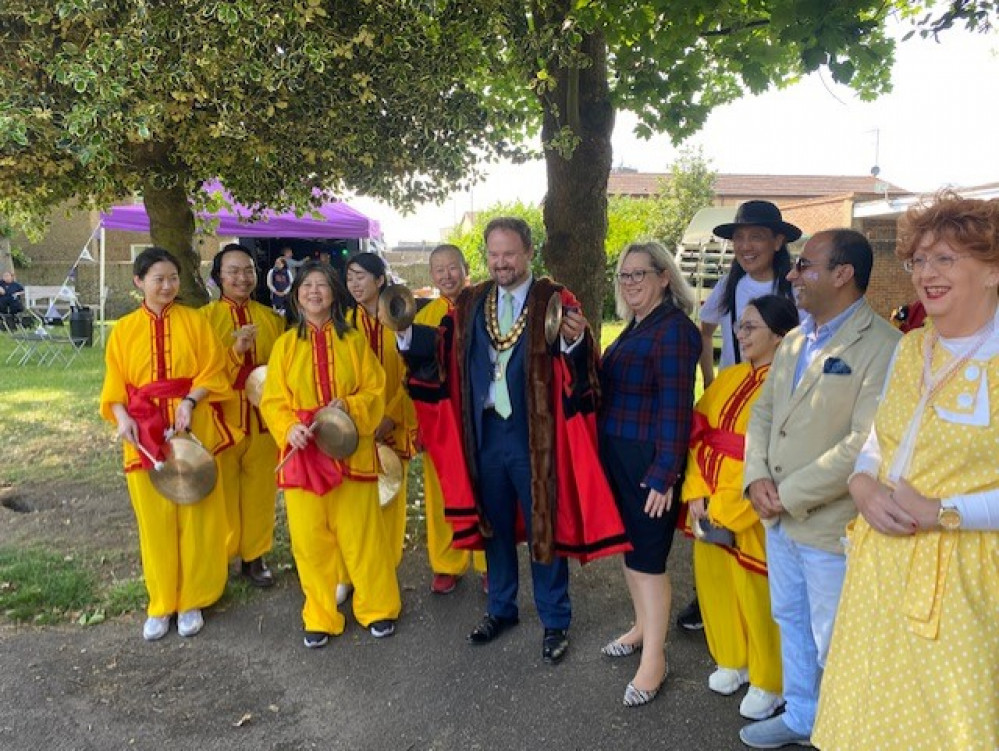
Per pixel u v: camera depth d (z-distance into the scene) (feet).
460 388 11.80
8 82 14.33
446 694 11.18
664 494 10.19
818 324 8.86
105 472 22.45
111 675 11.66
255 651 12.41
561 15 18.66
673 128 21.80
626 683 11.38
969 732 6.10
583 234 20.44
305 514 12.27
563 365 10.97
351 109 16.74
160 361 12.52
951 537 6.37
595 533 10.91
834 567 8.57
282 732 10.32
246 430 14.33
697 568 11.28
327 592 12.65
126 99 14.10
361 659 12.15
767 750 9.77
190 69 14.02
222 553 13.28
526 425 11.43
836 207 53.26
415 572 15.52
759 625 10.31
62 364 42.83
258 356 14.67
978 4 16.11
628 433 10.70
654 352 10.39
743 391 10.49
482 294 11.78
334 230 42.60
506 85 21.88
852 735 6.90
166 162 19.11
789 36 14.94
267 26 13.61
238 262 14.40
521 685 11.37
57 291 69.31
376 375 12.75
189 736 10.23
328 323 12.54
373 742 10.11
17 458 23.88
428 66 16.51
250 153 17.38
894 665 6.61
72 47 13.74
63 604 13.76
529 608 13.83
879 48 20.38
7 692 11.14
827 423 8.50
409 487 21.24
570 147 18.15
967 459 6.24
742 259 12.85
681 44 19.47
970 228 6.13
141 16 13.30
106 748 9.96
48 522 18.26
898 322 12.00
